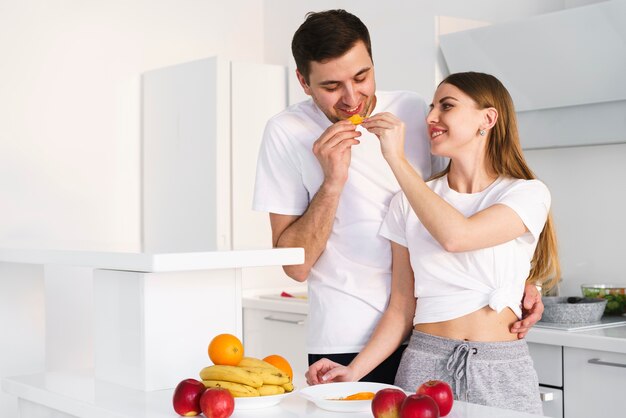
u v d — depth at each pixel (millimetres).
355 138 1878
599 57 2510
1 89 3686
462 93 1734
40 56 3783
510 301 1670
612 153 2883
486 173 1762
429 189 1614
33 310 2180
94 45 3930
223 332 1707
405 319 1831
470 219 1600
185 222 3826
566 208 3041
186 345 1649
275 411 1399
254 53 4418
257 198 1976
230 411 1338
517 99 2795
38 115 3779
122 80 4016
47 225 3805
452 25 3006
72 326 3852
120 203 4008
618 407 2312
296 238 1872
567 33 2561
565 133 2699
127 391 1604
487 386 1646
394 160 1628
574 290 3029
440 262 1715
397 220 1818
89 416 1478
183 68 3797
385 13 3740
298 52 1778
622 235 2865
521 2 3137
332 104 1792
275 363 1572
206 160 3686
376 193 1883
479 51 2820
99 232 3945
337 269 1891
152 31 4098
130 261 1486
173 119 3869
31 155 3762
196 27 4234
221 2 4312
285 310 3334
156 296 1606
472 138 1737
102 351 1741
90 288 3898
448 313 1694
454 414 1351
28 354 2172
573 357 2428
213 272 1688
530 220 1646
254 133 3734
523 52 2695
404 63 3062
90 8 3918
